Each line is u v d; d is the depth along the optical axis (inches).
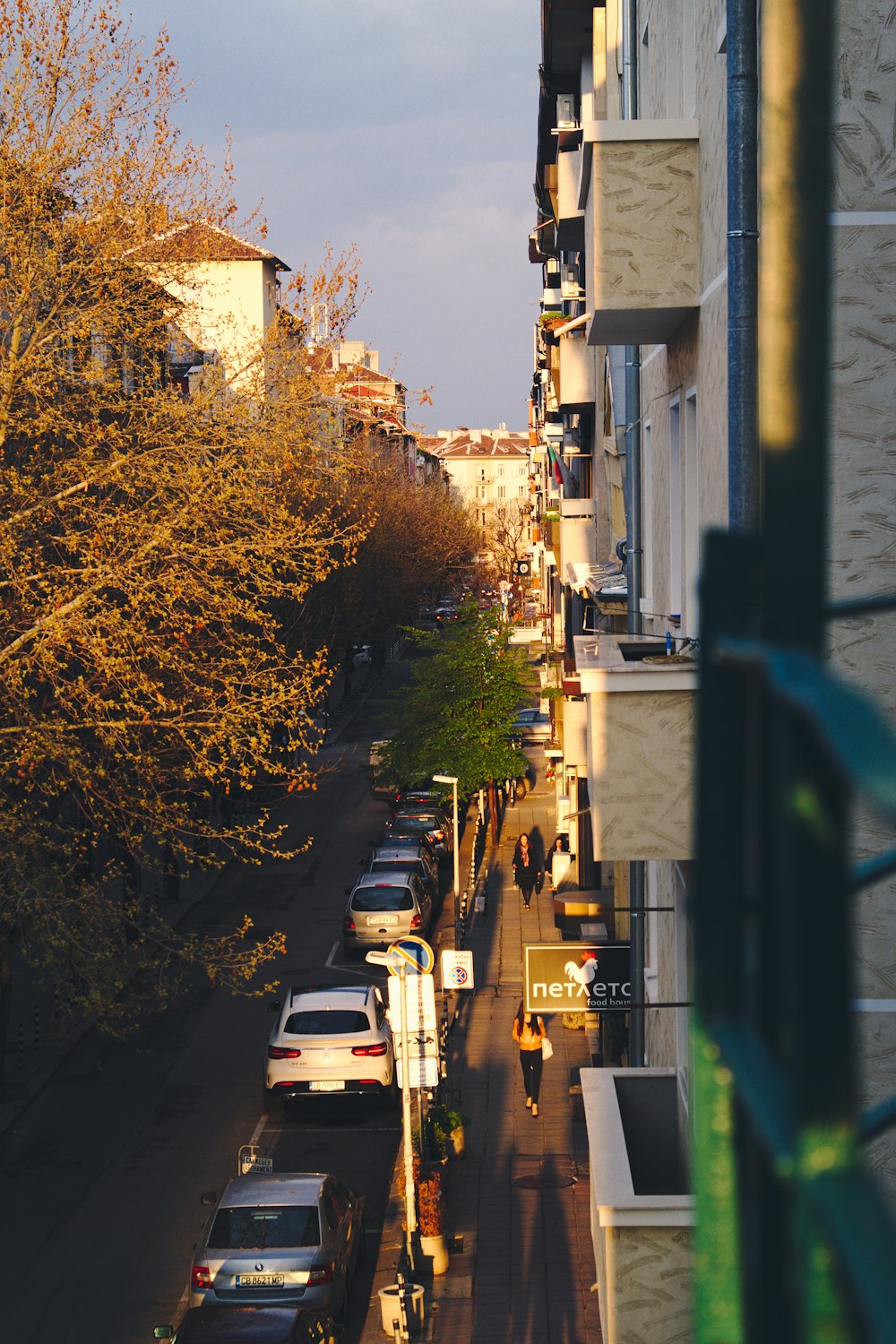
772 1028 39.7
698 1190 43.5
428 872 1850.4
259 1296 738.8
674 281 459.8
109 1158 1049.5
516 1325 780.0
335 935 1758.1
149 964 978.1
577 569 1054.4
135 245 1013.8
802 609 52.5
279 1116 1141.7
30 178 969.5
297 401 1029.2
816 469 53.8
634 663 406.6
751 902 42.5
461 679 2202.3
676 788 390.6
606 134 457.7
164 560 968.9
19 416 964.6
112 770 986.1
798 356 54.8
